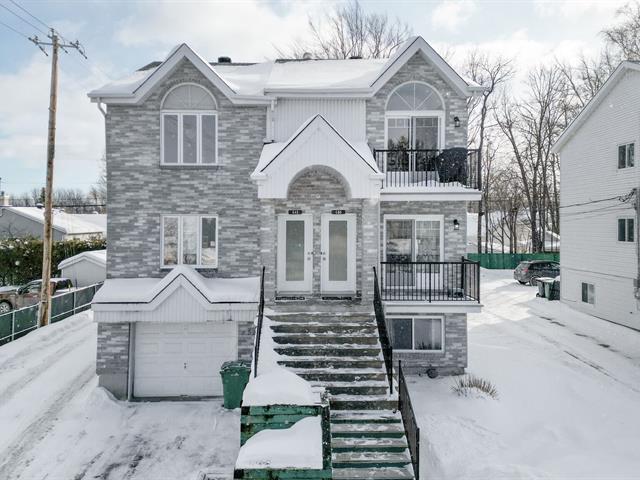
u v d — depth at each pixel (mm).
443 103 13391
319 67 15445
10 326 17953
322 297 12977
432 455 8922
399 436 9023
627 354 15852
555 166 39094
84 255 28766
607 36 31312
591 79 33375
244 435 8445
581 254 22781
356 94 13039
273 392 8680
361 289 12992
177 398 12695
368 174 11375
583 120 22344
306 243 13375
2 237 35844
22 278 29578
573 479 7949
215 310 11789
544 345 16922
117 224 12914
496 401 11242
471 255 39594
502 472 8125
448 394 11617
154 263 12961
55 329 19234
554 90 36656
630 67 18594
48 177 19625
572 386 12695
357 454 8734
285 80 13797
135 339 12812
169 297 11797
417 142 13523
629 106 19188
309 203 13219
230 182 12992
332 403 9578
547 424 10352
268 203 11688
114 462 9359
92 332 19750
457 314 13008
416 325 13117
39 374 14391
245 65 16250
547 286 25766
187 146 13070
